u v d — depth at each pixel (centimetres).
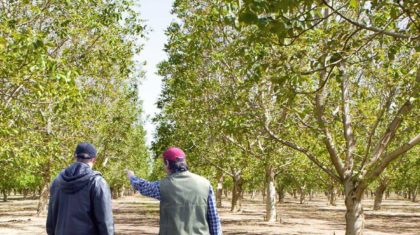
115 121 3938
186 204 488
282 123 1809
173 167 507
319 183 6950
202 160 3575
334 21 1356
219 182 5384
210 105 2286
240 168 3562
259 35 736
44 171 3778
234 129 1514
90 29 1791
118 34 1919
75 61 1767
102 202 487
